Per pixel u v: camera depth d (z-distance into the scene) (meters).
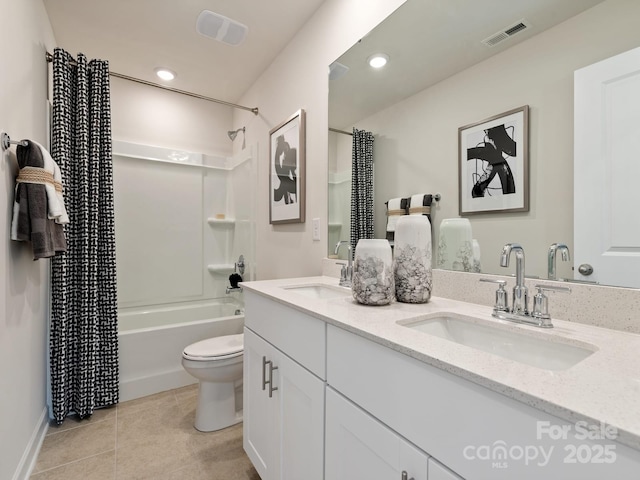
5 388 1.18
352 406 0.79
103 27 2.00
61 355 1.79
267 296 1.23
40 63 1.72
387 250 1.05
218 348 1.82
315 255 1.89
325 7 1.79
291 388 1.07
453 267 1.17
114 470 1.43
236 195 3.09
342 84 1.67
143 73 2.56
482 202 1.09
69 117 1.90
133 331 2.14
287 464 1.09
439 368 0.58
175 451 1.58
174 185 3.03
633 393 0.45
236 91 2.89
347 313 0.92
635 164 0.76
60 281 1.80
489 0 1.07
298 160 2.01
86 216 1.93
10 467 1.22
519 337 0.80
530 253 0.96
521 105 0.98
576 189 0.86
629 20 0.77
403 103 1.36
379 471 0.71
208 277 3.20
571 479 0.41
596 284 0.82
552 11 0.92
